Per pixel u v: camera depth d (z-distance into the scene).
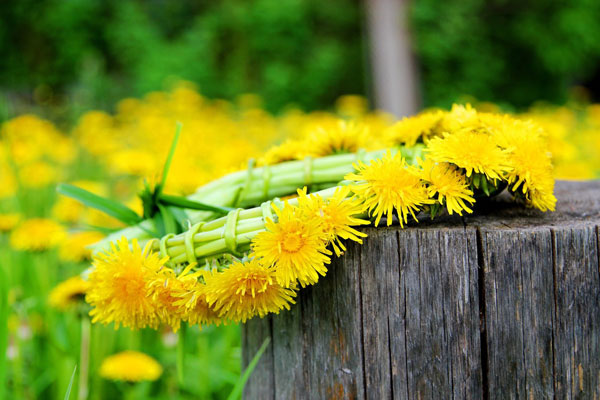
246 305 0.63
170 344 0.94
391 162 0.64
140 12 3.85
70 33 3.71
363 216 0.65
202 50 3.67
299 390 0.69
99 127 2.00
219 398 0.94
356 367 0.67
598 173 1.65
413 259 0.65
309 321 0.68
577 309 0.65
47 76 3.75
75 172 1.76
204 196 0.72
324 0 4.30
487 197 0.70
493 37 4.27
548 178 0.67
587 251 0.65
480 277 0.65
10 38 3.83
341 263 0.67
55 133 1.89
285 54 4.07
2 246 1.07
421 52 3.86
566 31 4.09
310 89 3.99
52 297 0.86
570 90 4.38
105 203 0.72
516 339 0.65
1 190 1.29
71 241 0.96
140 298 0.64
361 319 0.67
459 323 0.65
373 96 4.21
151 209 0.72
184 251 0.65
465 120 0.69
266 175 0.72
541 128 0.71
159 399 0.93
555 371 0.66
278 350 0.70
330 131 0.74
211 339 1.08
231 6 4.10
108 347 0.95
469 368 0.65
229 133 2.11
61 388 0.90
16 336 0.88
